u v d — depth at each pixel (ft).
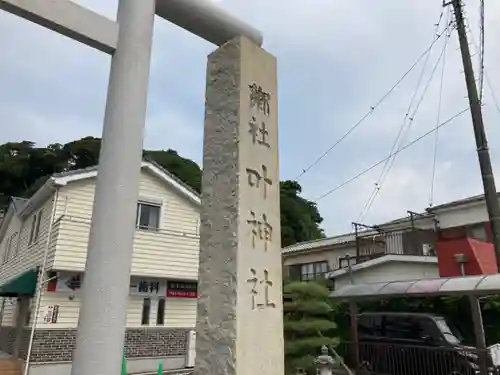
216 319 7.26
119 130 7.09
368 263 43.83
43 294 33.68
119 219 6.72
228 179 7.97
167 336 38.91
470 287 24.45
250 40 9.07
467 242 32.19
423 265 39.96
